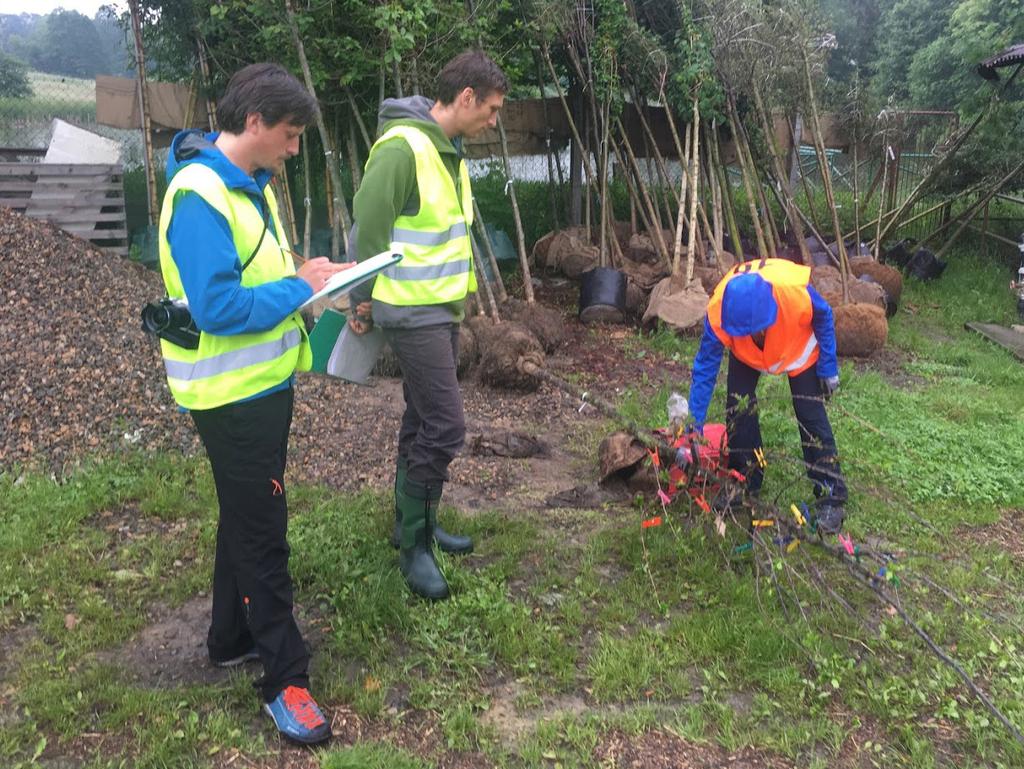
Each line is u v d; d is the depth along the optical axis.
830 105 11.53
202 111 8.75
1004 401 6.68
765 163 10.40
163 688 2.95
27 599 3.37
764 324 3.83
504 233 10.21
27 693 2.86
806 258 9.26
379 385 6.03
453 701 2.93
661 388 6.43
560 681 3.05
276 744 2.72
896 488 4.81
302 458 4.79
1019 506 4.74
